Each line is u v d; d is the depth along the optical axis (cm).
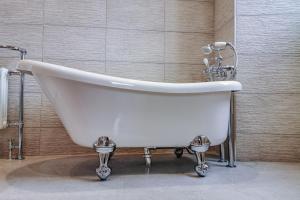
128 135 132
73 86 119
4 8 186
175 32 206
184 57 207
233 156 165
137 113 131
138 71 201
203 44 209
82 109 123
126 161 173
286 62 174
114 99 126
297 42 174
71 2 193
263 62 175
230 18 183
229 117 158
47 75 116
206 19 209
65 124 132
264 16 176
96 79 120
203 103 138
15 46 186
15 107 185
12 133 184
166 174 141
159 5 205
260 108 174
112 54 198
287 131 173
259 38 176
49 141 188
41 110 188
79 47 194
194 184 123
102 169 128
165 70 205
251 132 174
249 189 116
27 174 137
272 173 143
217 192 111
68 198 103
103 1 197
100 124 126
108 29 198
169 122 137
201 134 140
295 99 173
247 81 175
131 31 201
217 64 178
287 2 176
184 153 202
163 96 132
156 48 204
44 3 190
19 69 119
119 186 119
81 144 130
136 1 202
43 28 190
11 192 109
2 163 163
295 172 145
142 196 106
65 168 151
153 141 137
